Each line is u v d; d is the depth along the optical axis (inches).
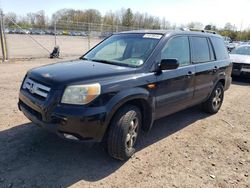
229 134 197.0
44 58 583.2
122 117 136.9
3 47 502.9
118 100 132.3
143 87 147.6
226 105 277.6
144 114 157.5
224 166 149.5
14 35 1143.0
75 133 124.6
